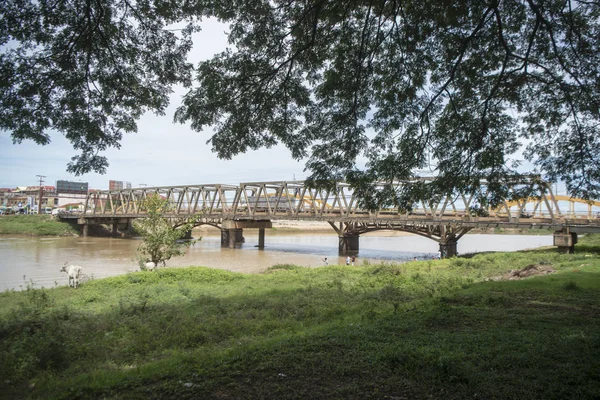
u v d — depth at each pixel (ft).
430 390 14.82
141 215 209.15
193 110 27.30
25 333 30.14
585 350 19.27
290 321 34.58
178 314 38.78
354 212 144.66
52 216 269.64
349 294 51.24
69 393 15.81
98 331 32.65
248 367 17.57
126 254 143.13
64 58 25.29
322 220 142.00
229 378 16.20
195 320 35.78
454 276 67.26
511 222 108.88
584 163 31.19
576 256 84.64
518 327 25.13
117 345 28.48
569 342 20.67
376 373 16.52
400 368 16.80
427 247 193.57
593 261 70.69
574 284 41.24
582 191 31.68
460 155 28.76
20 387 19.75
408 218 124.88
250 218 165.07
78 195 384.88
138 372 18.31
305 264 121.60
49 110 26.32
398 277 66.80
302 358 18.44
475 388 14.76
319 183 27.89
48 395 16.79
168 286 62.13
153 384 16.16
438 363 16.60
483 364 17.37
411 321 26.78
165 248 85.05
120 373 18.81
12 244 180.45
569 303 33.91
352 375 16.40
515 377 15.94
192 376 16.71
